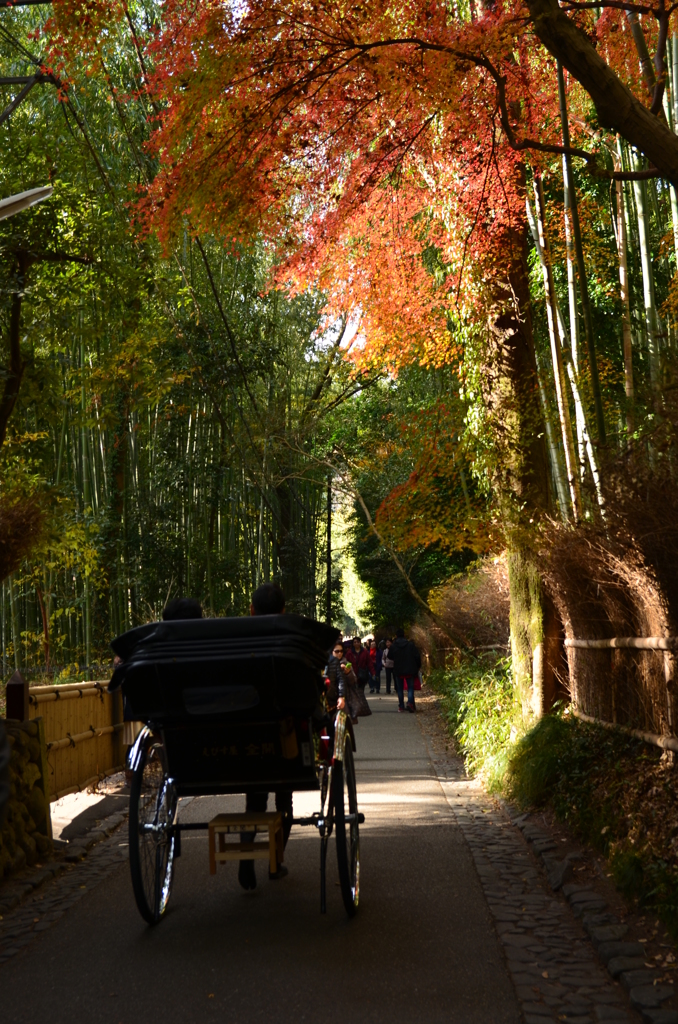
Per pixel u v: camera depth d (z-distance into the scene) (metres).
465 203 10.38
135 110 17.22
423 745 14.30
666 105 9.13
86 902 5.58
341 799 5.11
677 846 5.05
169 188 8.70
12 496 10.46
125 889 5.88
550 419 9.87
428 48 7.42
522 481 10.27
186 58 7.89
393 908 5.30
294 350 28.27
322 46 7.82
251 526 29.38
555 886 5.61
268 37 7.68
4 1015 3.82
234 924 5.03
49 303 16.72
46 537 10.63
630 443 5.80
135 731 11.38
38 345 17.09
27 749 6.77
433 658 30.52
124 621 21.98
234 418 25.30
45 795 6.94
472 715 12.37
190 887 5.94
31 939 4.87
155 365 19.88
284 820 5.36
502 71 8.77
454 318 10.80
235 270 23.70
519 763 8.60
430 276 12.54
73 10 8.12
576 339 9.11
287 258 10.60
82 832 7.80
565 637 9.70
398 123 9.30
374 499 27.44
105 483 21.66
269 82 8.00
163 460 23.12
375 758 12.75
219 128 8.30
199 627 5.01
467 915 5.13
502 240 10.48
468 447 10.61
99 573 20.09
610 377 10.10
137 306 18.20
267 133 8.36
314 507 34.94
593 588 7.46
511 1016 3.70
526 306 10.56
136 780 4.90
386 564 35.25
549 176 11.28
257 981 4.12
